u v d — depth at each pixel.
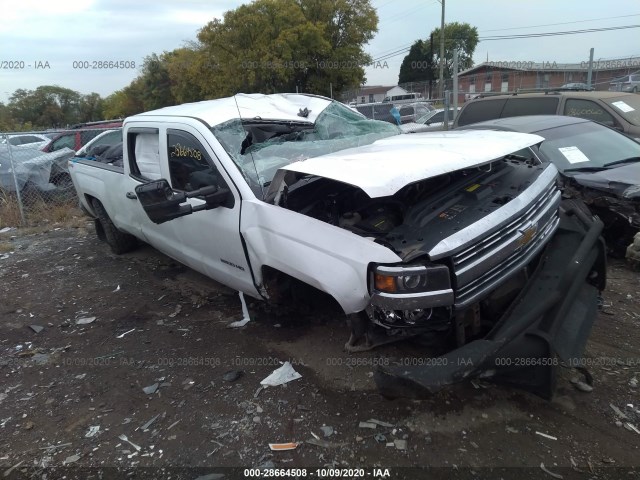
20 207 8.71
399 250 2.60
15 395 3.42
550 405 2.89
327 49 30.31
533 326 2.71
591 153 5.53
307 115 4.60
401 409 2.93
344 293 2.78
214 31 30.41
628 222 4.69
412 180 2.61
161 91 48.03
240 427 2.90
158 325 4.30
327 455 2.63
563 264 3.13
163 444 2.81
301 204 3.30
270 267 3.37
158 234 4.70
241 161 3.63
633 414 2.78
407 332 2.76
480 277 2.71
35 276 5.86
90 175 5.91
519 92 9.02
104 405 3.23
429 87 39.44
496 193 3.12
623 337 3.58
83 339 4.16
